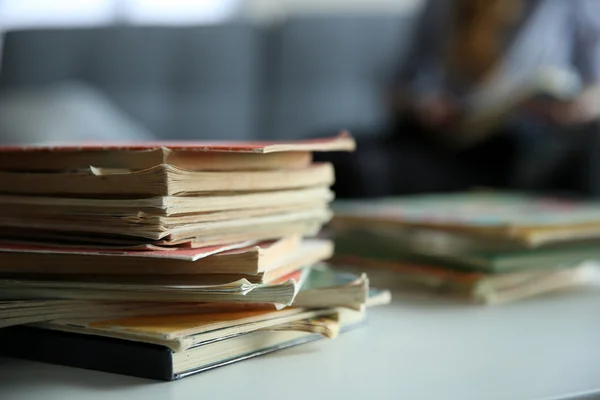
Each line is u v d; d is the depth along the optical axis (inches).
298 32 94.1
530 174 72.1
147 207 16.4
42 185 17.9
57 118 74.9
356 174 73.4
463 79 88.2
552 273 28.4
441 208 33.2
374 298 19.8
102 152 17.6
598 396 15.5
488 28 86.4
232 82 90.5
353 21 95.2
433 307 24.8
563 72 81.9
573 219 27.5
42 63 88.9
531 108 81.3
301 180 20.1
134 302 17.6
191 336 16.0
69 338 17.3
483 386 15.8
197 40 91.0
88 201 17.1
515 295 26.4
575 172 64.7
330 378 16.3
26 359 18.1
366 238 30.6
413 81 90.7
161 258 16.7
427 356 18.3
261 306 17.8
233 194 18.1
